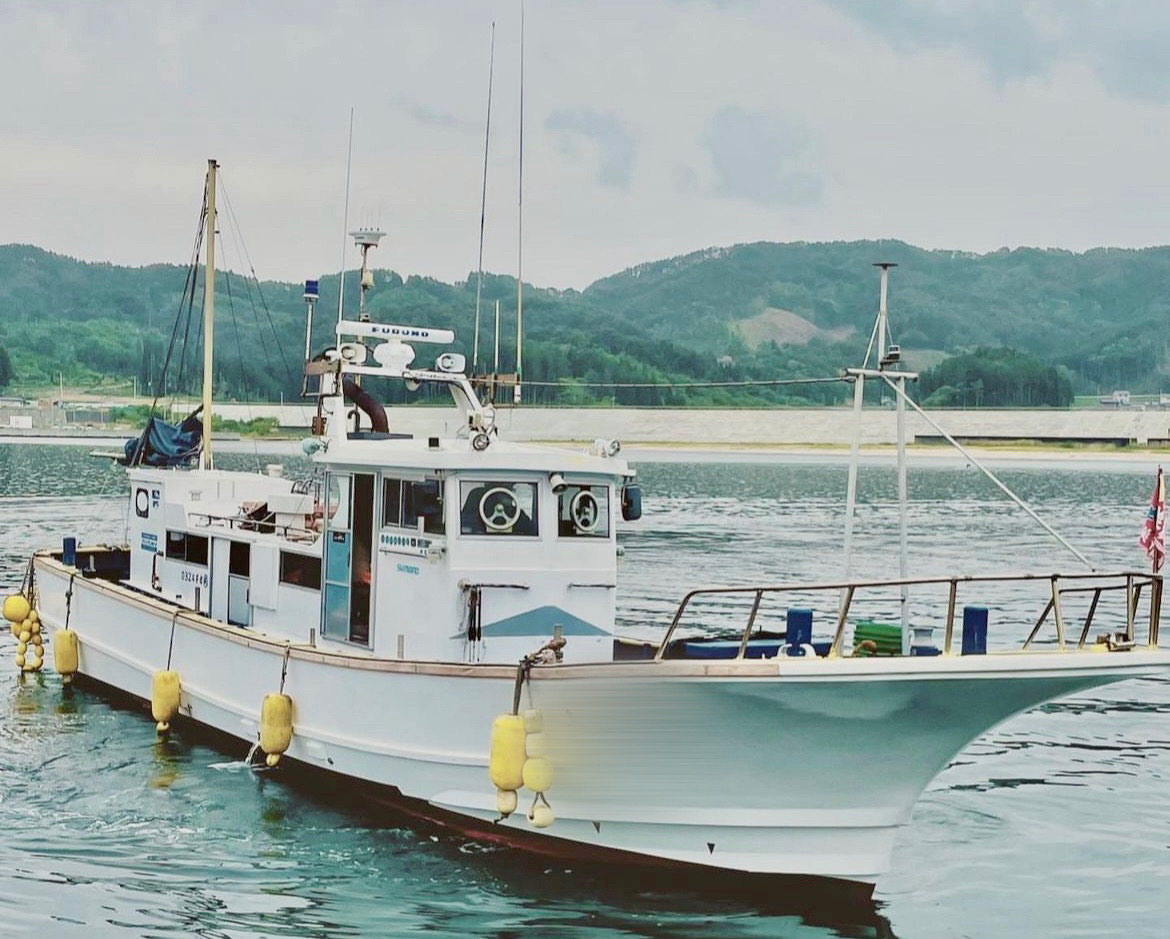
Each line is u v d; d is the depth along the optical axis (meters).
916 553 45.16
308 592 16.66
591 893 13.50
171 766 17.27
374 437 16.86
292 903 13.16
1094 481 101.56
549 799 13.74
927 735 12.74
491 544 14.62
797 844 13.28
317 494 17.42
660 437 150.62
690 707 12.71
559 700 13.19
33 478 77.94
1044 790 17.72
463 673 13.77
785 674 12.24
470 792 14.11
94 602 21.14
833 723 12.59
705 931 12.73
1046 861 15.02
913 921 13.30
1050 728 21.19
